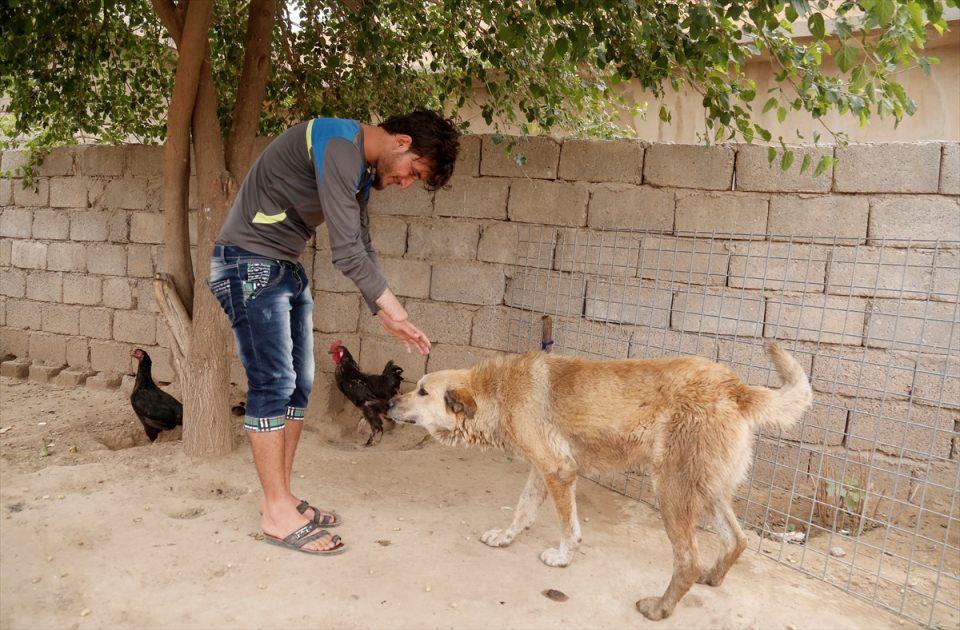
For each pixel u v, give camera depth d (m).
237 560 3.25
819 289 4.74
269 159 3.28
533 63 5.28
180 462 4.64
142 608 2.81
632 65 4.59
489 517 3.95
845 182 4.64
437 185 3.44
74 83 5.97
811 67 4.22
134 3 6.04
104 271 6.95
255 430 3.39
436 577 3.17
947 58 7.08
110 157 6.78
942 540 4.09
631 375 3.23
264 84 4.99
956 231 4.40
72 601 2.85
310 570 3.18
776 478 4.89
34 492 4.00
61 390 6.90
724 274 4.95
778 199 4.81
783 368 3.09
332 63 5.89
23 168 7.26
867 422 4.64
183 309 4.85
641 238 5.13
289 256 3.44
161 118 7.34
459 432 3.64
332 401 6.00
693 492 2.96
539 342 5.47
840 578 3.56
